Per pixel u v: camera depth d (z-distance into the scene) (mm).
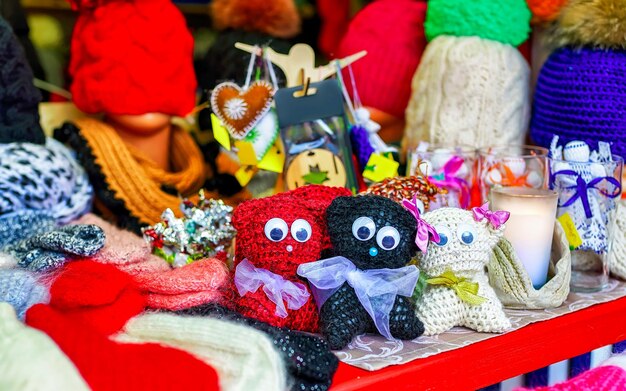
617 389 623
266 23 1064
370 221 672
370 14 1127
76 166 947
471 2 995
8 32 898
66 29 1149
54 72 1131
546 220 810
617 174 853
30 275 690
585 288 860
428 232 697
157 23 944
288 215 691
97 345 553
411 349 683
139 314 677
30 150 873
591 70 913
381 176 899
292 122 891
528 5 1011
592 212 853
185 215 821
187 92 994
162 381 518
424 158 911
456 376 675
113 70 933
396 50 1089
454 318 723
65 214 896
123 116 961
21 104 908
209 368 553
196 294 692
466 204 927
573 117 936
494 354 704
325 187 773
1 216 831
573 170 850
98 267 695
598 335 799
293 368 599
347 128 934
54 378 478
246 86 928
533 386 892
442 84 1000
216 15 1123
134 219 939
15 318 586
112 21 931
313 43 1473
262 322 657
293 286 696
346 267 691
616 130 906
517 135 1031
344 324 680
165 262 791
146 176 967
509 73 998
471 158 930
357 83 1104
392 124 1136
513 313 782
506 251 778
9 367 490
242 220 697
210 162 1080
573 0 937
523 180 918
